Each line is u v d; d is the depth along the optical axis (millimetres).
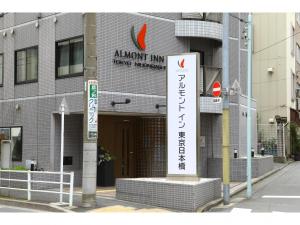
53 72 17562
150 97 17766
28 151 18328
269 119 32094
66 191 15258
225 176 13547
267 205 13258
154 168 18672
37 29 18281
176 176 13070
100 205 12508
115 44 16859
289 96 32594
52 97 17531
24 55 18812
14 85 19094
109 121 18703
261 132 32094
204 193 12836
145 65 17703
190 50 19531
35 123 18141
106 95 16547
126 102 16672
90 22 12023
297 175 22062
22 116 18688
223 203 13547
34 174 15555
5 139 19047
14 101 19062
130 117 19062
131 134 19109
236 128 21656
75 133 17688
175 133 13172
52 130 17438
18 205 13078
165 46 18438
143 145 18859
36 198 13766
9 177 15453
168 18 18609
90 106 11945
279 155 31125
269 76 32438
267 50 32562
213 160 20281
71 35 17031
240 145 21953
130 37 17312
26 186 15352
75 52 16953
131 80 17266
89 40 12008
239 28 22109
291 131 32750
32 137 18219
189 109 13062
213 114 20500
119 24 17000
